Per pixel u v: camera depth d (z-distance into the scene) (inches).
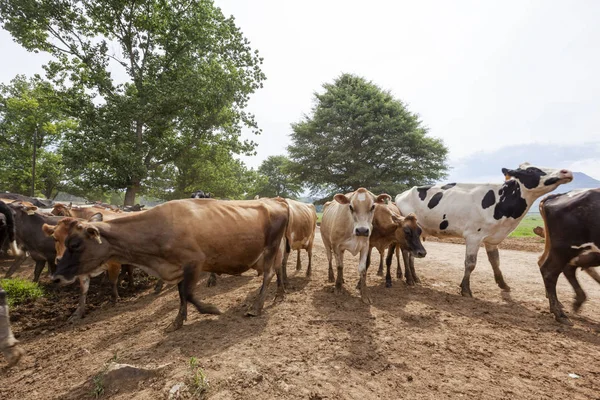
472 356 161.3
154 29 1028.5
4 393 144.9
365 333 184.1
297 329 186.4
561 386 136.6
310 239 332.8
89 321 239.5
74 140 952.9
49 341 206.5
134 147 988.6
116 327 218.5
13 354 144.8
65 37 1005.8
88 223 194.1
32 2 914.7
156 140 1015.6
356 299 251.9
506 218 270.5
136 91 1000.2
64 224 192.1
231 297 258.8
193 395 120.0
